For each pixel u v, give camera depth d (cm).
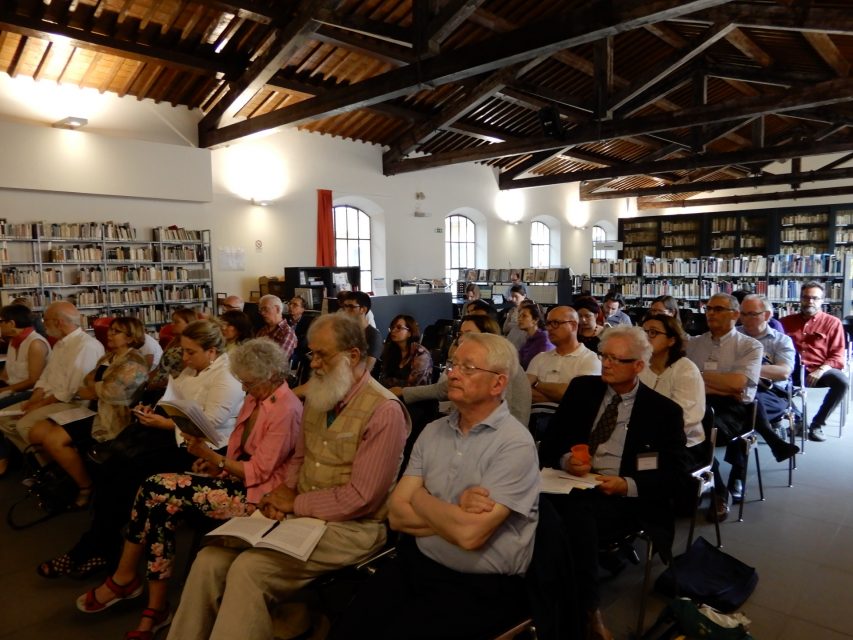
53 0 572
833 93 662
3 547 292
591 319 417
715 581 243
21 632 221
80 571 259
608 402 232
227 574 175
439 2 512
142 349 389
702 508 329
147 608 212
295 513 192
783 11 552
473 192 1262
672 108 1121
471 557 156
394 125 1017
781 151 961
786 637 212
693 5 386
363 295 441
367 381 200
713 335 357
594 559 196
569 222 1523
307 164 965
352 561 188
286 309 773
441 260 1197
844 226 1242
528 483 155
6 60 643
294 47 605
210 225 842
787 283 953
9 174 645
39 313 668
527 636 160
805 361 491
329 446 196
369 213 1102
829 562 268
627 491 208
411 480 172
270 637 174
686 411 264
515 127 1124
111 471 262
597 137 820
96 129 730
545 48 456
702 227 1457
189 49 687
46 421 335
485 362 161
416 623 149
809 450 442
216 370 277
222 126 801
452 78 531
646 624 220
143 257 755
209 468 238
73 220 708
